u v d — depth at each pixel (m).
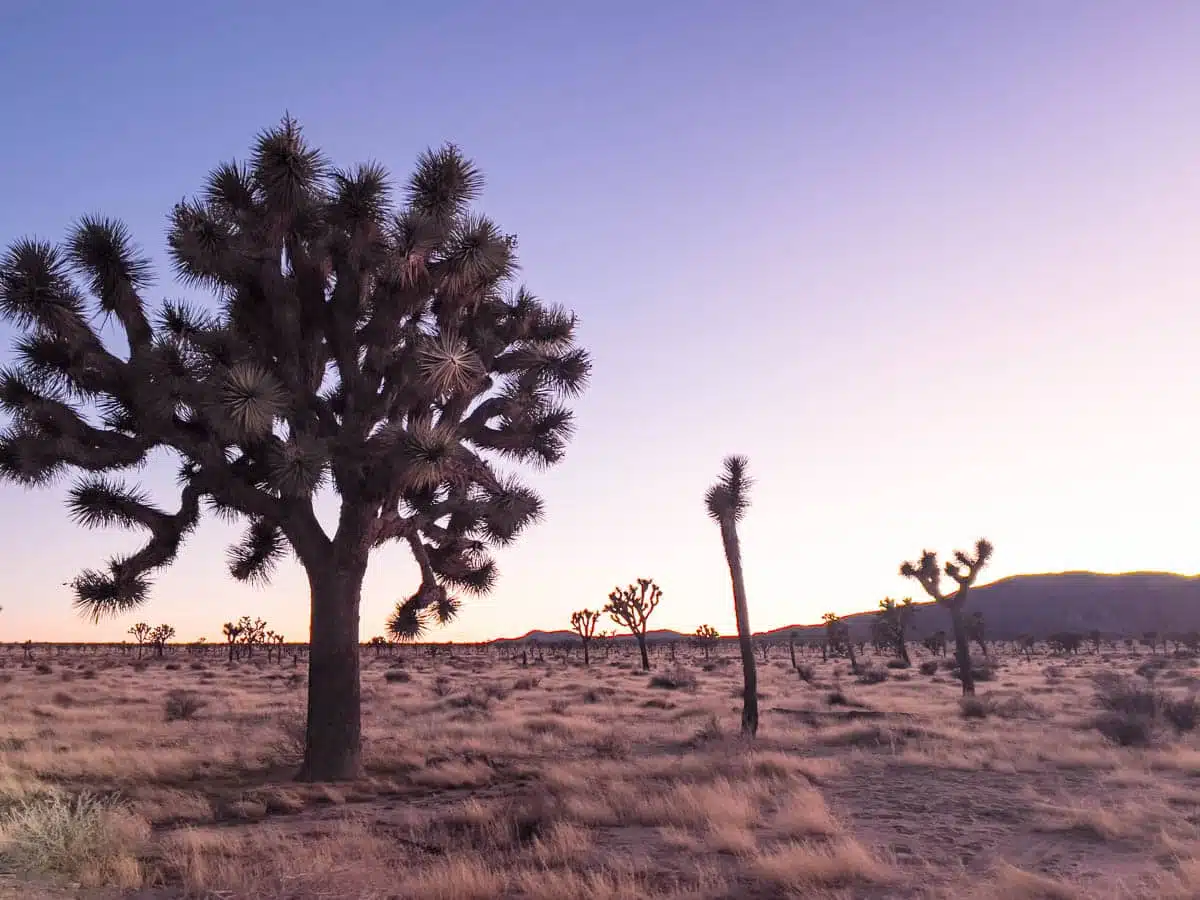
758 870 7.61
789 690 39.81
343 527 13.59
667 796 10.86
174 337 13.63
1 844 7.88
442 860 8.11
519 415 15.24
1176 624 172.12
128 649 123.12
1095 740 17.14
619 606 61.56
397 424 12.81
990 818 10.22
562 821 9.52
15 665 63.00
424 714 28.44
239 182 13.31
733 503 20.78
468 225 13.41
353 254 13.05
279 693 38.78
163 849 8.36
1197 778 13.09
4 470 12.38
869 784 12.72
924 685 42.16
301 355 13.74
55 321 12.00
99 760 15.03
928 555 33.62
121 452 12.60
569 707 29.73
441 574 15.74
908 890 7.11
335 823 9.89
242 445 13.04
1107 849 8.62
